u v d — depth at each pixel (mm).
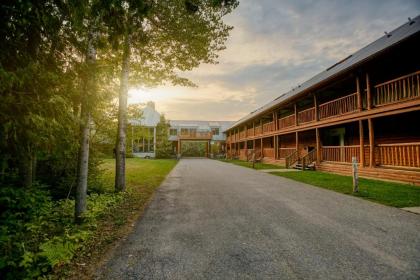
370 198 7281
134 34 7531
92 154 7668
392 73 12234
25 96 3213
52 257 3111
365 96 13070
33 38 3504
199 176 13844
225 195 8117
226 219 5367
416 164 9664
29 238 3957
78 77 4039
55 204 5836
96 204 6129
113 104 8133
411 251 3613
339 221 5129
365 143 14539
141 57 9758
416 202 6609
